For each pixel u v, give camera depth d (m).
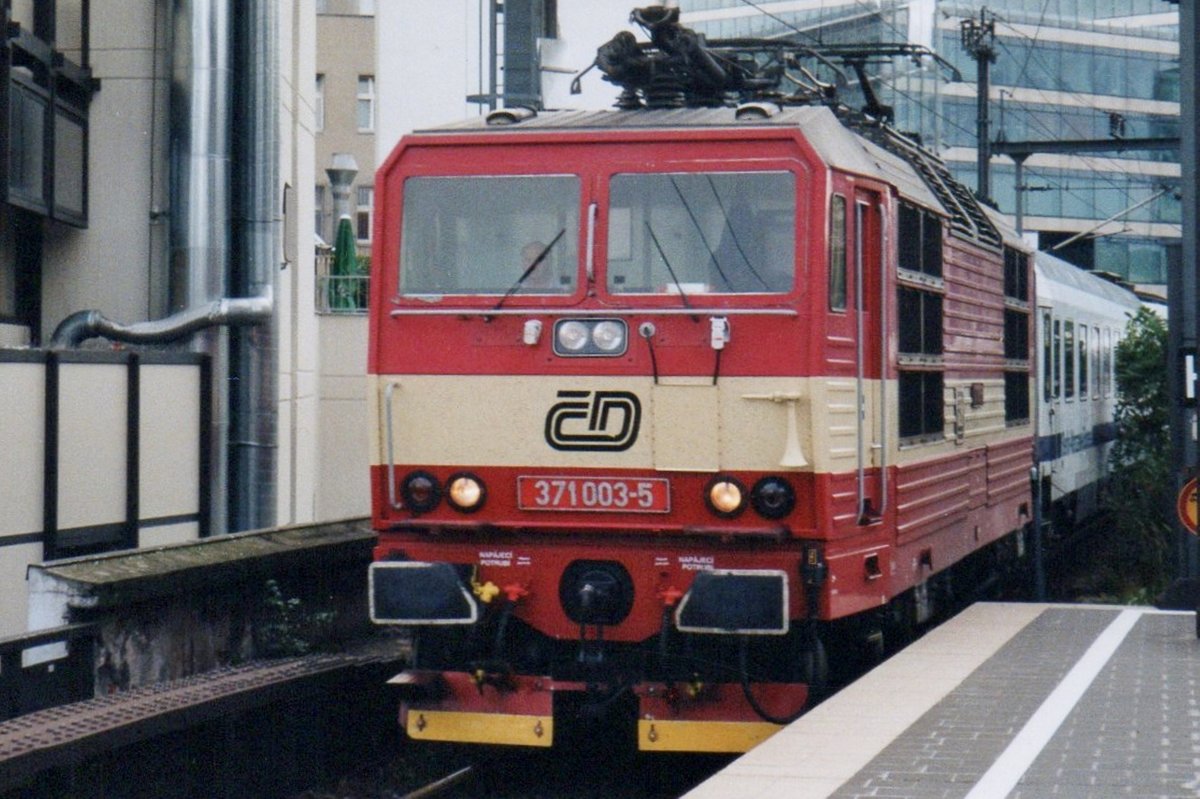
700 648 10.53
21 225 18.48
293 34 23.11
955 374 13.70
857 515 10.48
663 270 10.16
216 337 17.92
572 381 10.23
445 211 10.55
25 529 13.66
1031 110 71.12
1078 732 8.74
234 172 18.48
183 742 9.53
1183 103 15.58
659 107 11.23
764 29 67.62
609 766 11.70
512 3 25.20
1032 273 19.00
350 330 26.27
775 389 9.92
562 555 10.34
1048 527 22.03
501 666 10.34
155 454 15.82
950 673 10.80
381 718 12.17
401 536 10.64
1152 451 25.52
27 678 9.73
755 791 7.33
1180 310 15.54
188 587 11.78
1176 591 14.94
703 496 10.05
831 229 10.07
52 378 13.95
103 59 19.06
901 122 59.69
